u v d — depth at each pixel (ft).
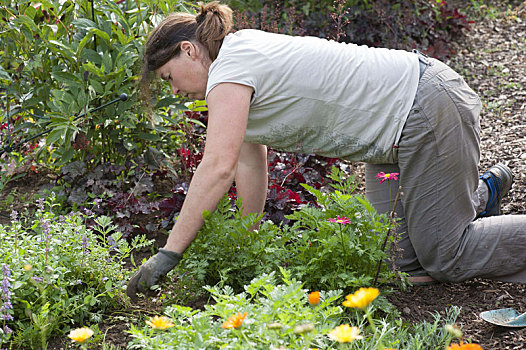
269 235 8.48
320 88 8.08
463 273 8.93
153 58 8.14
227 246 8.48
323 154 8.96
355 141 8.59
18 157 12.93
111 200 11.44
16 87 11.90
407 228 9.26
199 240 8.46
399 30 20.54
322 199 8.46
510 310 8.29
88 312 8.18
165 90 12.21
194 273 8.24
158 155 12.17
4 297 6.99
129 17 11.73
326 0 21.33
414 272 9.39
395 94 8.30
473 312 8.55
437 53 20.12
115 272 8.77
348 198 8.27
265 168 9.49
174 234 7.95
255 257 8.54
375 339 7.30
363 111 8.31
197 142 13.44
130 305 8.48
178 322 7.07
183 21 8.07
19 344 7.47
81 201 11.59
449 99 8.36
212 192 7.70
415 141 8.39
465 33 22.34
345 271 8.13
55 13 11.37
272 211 11.25
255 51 7.85
